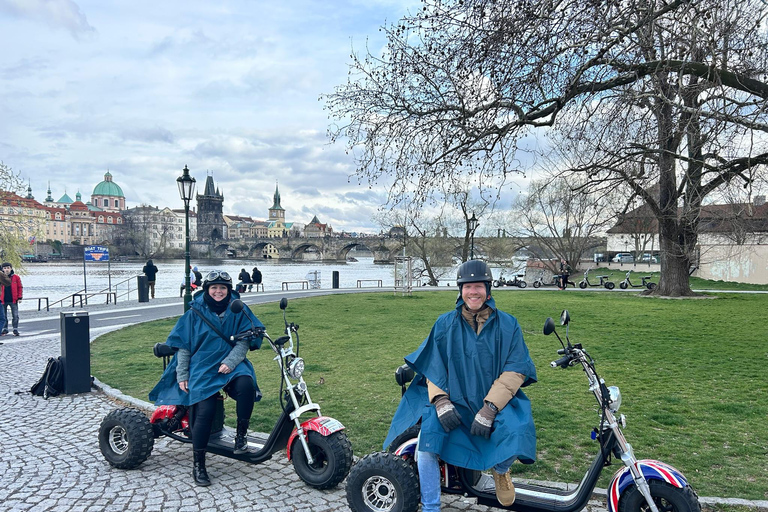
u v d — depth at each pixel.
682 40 6.81
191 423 4.44
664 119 8.50
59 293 34.53
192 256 139.38
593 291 29.77
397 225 45.78
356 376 8.38
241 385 4.42
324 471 4.18
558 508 3.21
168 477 4.51
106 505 3.94
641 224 39.75
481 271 3.29
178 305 22.36
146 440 4.61
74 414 6.50
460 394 3.23
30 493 4.16
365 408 6.56
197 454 4.36
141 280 24.08
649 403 6.73
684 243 22.52
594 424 5.85
